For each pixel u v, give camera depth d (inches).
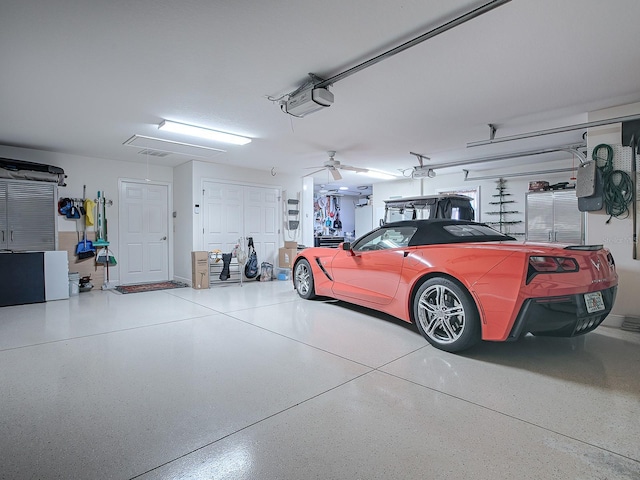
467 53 103.8
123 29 90.9
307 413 75.0
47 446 63.6
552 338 128.6
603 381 90.7
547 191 232.1
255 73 116.7
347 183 383.9
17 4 79.8
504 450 61.7
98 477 55.3
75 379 93.3
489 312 100.2
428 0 79.4
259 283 279.0
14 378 94.2
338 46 99.9
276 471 56.5
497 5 78.4
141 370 99.3
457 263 109.3
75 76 118.2
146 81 122.6
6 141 203.2
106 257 252.4
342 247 162.4
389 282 135.9
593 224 154.8
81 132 184.9
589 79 121.3
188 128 176.9
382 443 64.1
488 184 288.0
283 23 88.5
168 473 56.0
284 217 317.7
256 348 117.7
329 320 154.9
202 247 264.7
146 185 274.8
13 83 123.3
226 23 88.5
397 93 134.0
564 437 65.7
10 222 205.0
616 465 57.5
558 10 82.7
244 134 189.8
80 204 242.5
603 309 103.7
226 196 278.4
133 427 69.8
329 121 167.9
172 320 157.9
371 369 99.2
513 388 86.7
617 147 148.0
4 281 192.4
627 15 84.5
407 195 346.9
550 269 95.3
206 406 78.3
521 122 169.2
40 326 148.3
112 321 156.6
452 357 108.7
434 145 214.4
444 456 60.2
